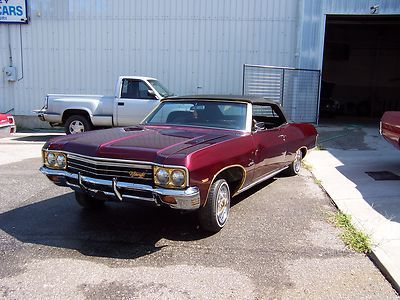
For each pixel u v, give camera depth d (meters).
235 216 5.05
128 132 4.88
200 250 4.04
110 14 14.25
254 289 3.31
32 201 5.58
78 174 4.23
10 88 15.12
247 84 13.58
